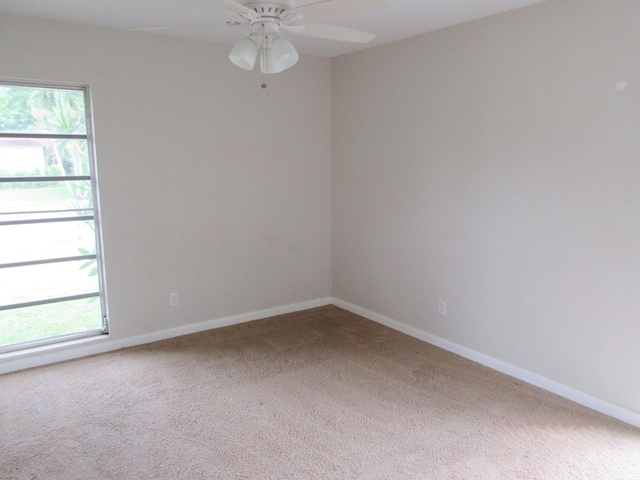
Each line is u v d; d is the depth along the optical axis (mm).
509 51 2936
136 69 3443
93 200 3480
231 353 3568
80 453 2355
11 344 3322
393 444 2436
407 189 3787
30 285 3352
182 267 3857
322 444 2438
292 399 2893
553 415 2695
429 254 3674
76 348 3465
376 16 3023
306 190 4449
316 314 4473
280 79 4129
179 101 3652
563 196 2764
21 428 2566
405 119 3725
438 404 2824
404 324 3986
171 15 2973
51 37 3119
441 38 3348
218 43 3760
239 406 2809
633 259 2498
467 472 2215
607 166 2549
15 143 3182
